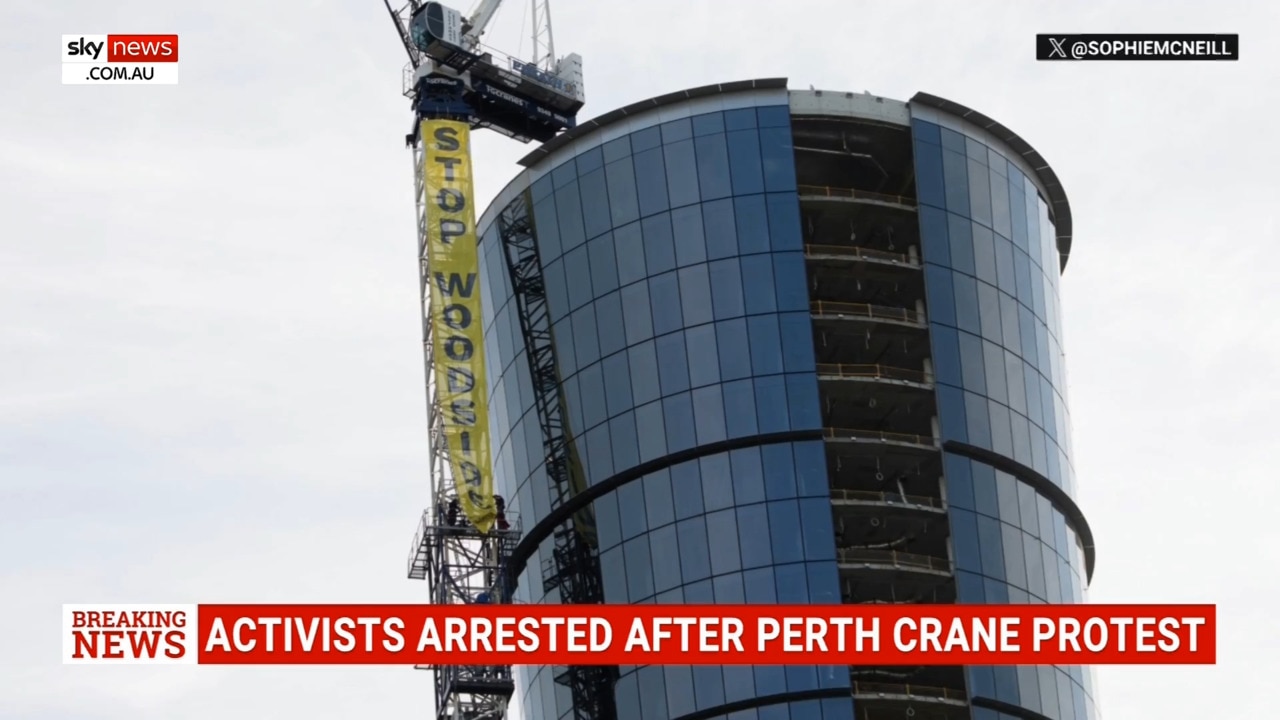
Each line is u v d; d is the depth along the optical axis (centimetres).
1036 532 14288
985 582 13838
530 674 14688
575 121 15850
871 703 13412
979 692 13475
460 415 13938
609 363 14400
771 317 14088
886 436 13975
